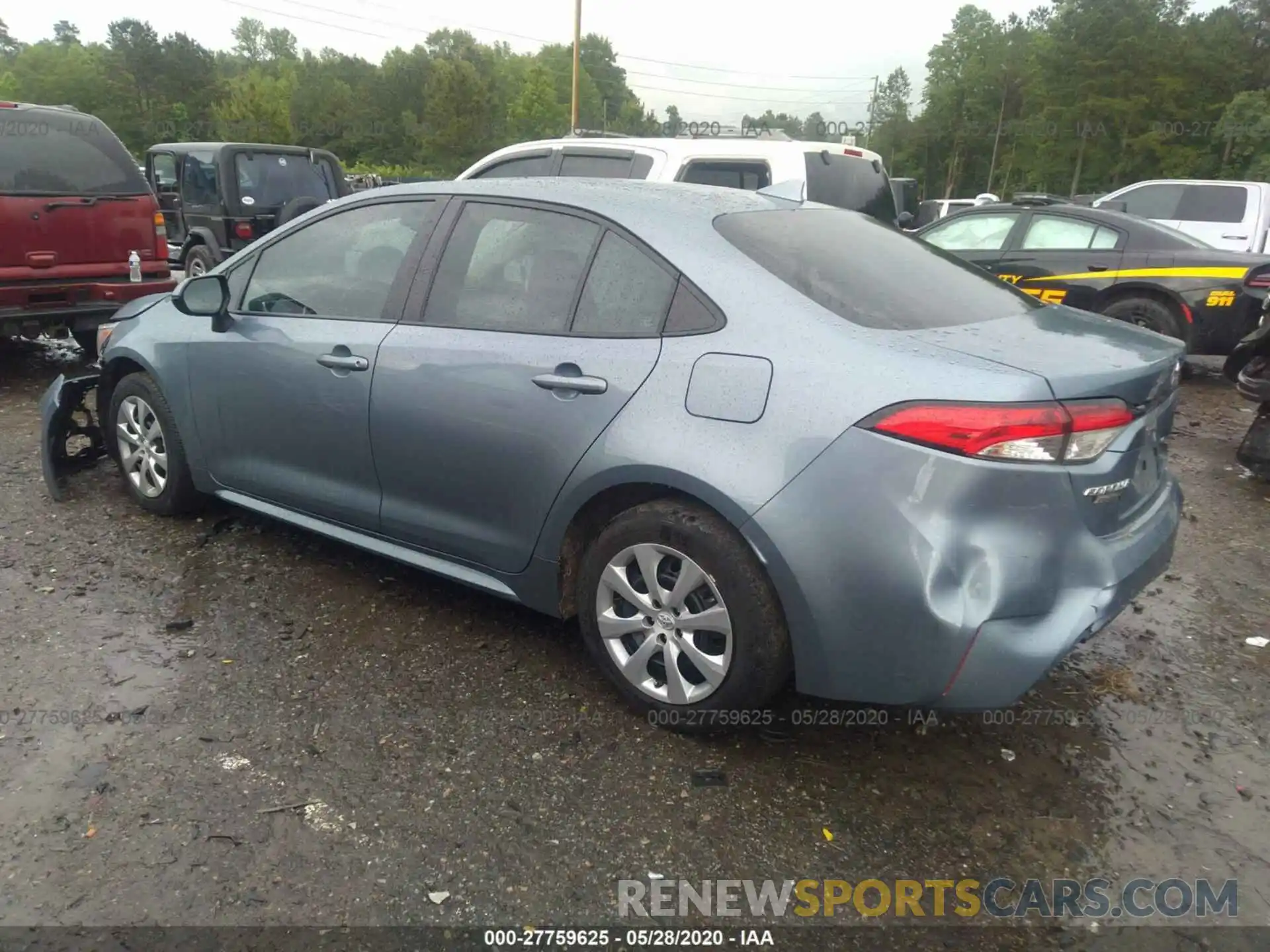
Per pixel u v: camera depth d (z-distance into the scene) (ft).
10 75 244.83
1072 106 206.80
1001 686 7.98
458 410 10.46
